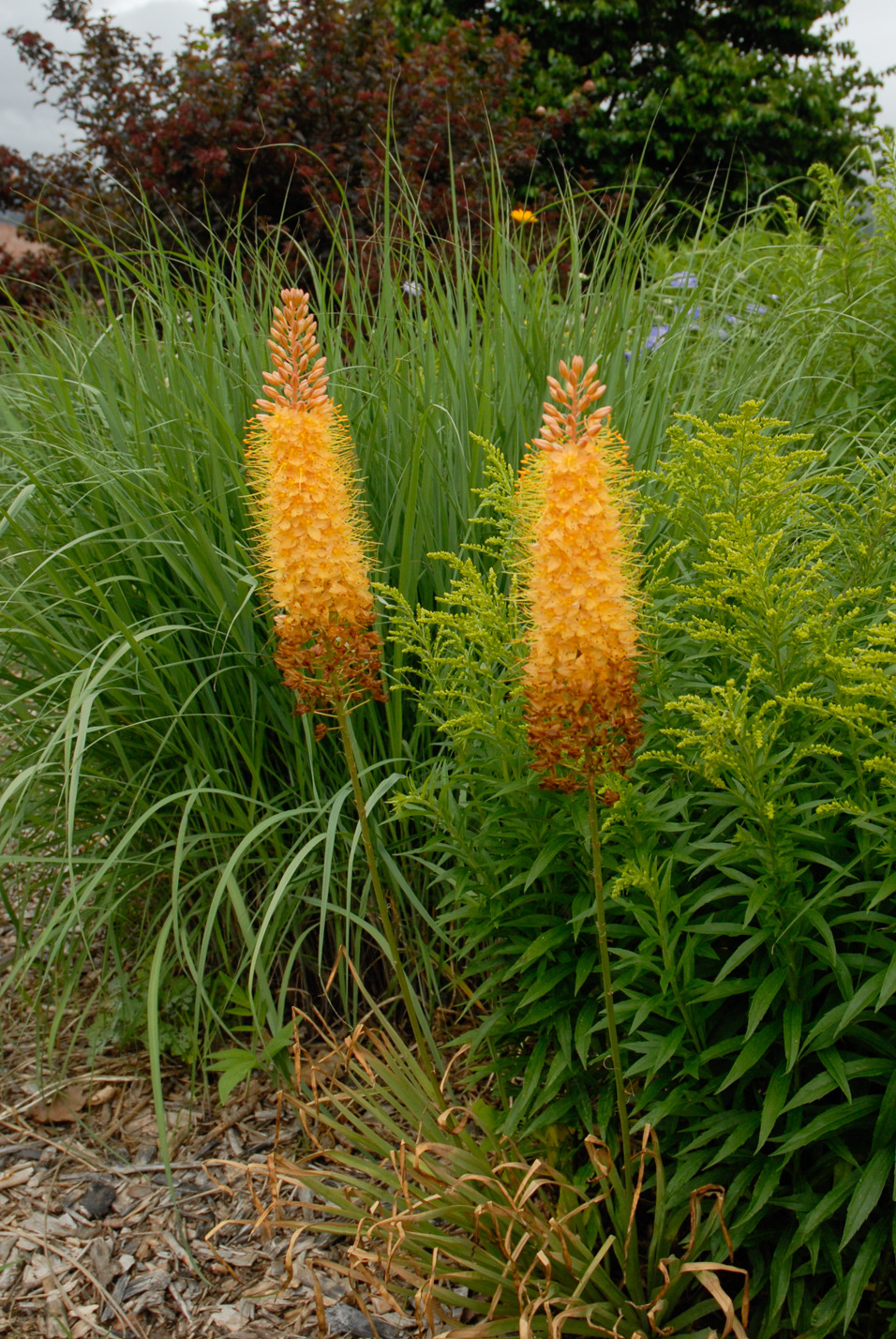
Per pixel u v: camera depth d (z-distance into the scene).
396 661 2.73
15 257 8.32
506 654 2.18
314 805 2.86
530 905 2.31
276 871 2.80
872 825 1.79
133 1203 2.60
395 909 2.92
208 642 2.94
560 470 1.62
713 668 2.51
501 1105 2.49
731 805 2.05
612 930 2.09
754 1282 1.94
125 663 2.90
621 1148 2.27
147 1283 2.38
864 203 4.23
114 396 3.23
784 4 16.92
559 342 3.31
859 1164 1.85
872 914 1.79
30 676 3.32
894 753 1.84
